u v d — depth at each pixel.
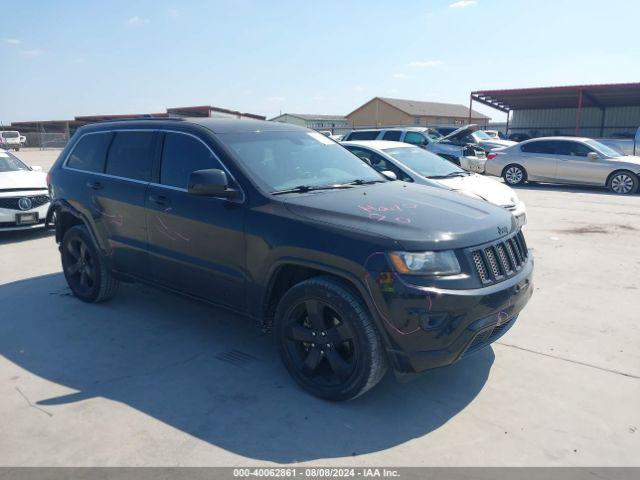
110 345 4.66
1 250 8.21
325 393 3.68
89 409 3.62
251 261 3.95
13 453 3.15
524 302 3.85
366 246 3.38
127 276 5.14
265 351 4.53
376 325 3.39
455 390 3.86
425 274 3.27
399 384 3.96
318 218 3.67
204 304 4.50
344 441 3.26
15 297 5.93
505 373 4.10
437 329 3.27
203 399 3.75
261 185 4.06
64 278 6.65
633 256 7.45
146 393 3.83
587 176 14.87
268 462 3.06
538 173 15.72
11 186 8.59
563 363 4.25
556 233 9.01
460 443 3.23
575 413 3.55
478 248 3.49
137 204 4.79
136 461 3.07
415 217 3.61
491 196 7.72
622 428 3.38
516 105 39.75
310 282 3.64
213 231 4.18
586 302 5.61
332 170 4.68
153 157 4.79
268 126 4.93
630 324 5.01
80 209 5.41
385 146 9.02
